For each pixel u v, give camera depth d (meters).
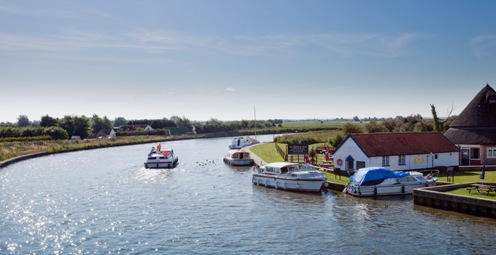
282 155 78.56
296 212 39.44
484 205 35.50
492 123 59.88
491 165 58.09
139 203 44.47
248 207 41.88
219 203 43.91
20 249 30.20
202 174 66.75
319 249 29.33
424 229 33.12
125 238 32.47
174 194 49.19
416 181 45.47
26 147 111.38
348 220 36.22
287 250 29.22
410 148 54.69
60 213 40.47
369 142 53.59
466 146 60.69
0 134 136.88
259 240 31.44
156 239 32.12
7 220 37.91
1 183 58.75
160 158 76.56
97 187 54.78
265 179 53.75
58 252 29.58
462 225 33.84
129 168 76.12
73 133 171.88
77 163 85.75
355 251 28.84
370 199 43.97
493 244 29.56
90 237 32.84
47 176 65.75
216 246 30.30
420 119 104.38
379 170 45.47
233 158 79.00
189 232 33.72
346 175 54.28
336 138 85.81
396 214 37.75
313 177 48.56
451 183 44.28
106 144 137.25
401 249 29.05
